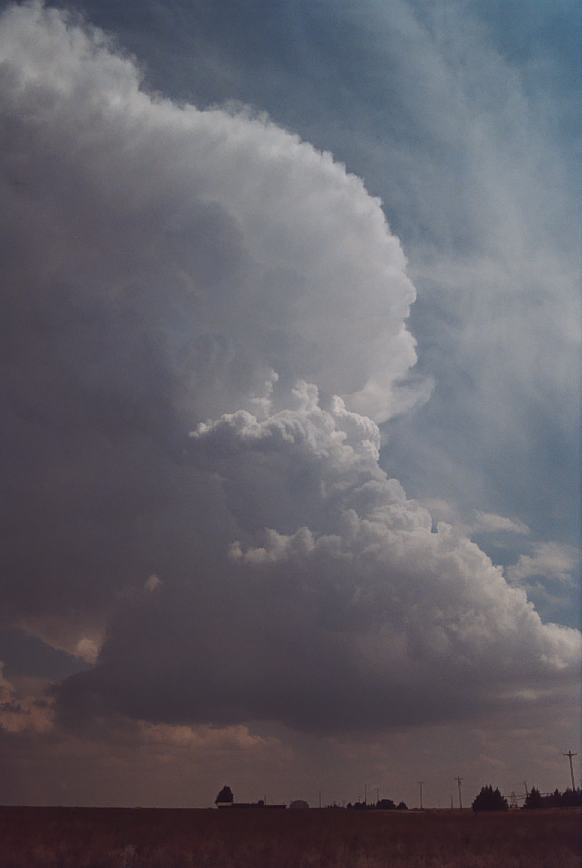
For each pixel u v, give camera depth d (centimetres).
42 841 3412
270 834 4094
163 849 3241
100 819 4769
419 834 4162
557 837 3788
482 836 3988
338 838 3947
